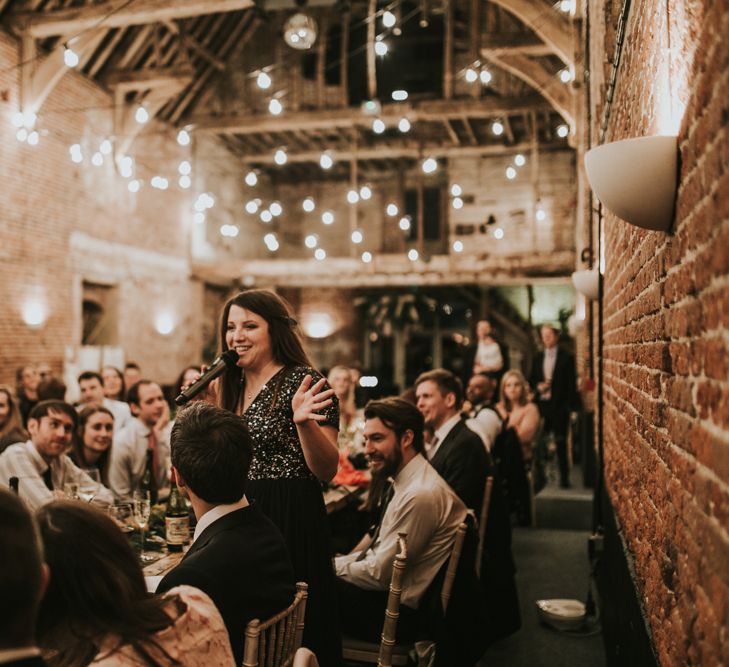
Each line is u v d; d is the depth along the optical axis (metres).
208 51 12.84
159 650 1.23
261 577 1.70
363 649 2.82
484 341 9.71
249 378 2.55
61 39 9.48
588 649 3.90
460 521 2.82
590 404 7.60
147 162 12.26
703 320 1.21
